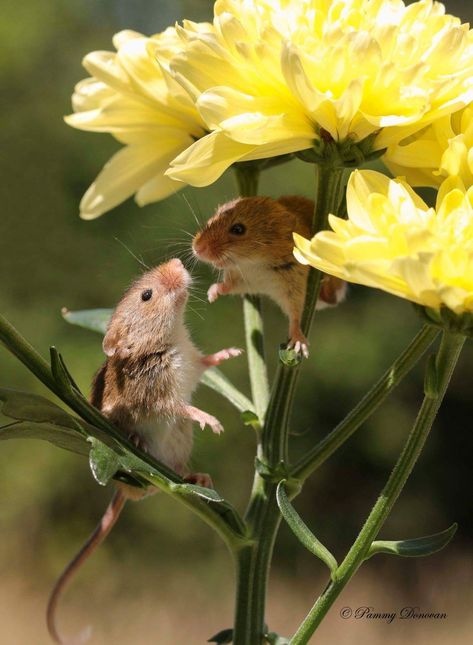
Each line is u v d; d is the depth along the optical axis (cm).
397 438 227
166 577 211
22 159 221
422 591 207
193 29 71
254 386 73
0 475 214
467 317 67
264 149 69
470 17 217
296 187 209
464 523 228
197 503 70
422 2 70
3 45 232
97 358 206
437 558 217
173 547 215
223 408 212
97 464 68
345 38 69
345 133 69
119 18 245
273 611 199
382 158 71
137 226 205
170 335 74
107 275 213
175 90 71
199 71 70
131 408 74
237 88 70
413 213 68
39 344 210
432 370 69
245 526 71
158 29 244
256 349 73
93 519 216
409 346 70
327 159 70
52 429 69
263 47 69
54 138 225
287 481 71
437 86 69
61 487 215
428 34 70
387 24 69
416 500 230
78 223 218
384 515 69
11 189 219
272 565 212
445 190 69
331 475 231
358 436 228
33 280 216
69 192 221
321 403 220
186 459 75
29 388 207
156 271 75
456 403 233
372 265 67
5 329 69
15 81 231
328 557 69
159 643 196
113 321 75
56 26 239
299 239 68
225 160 70
